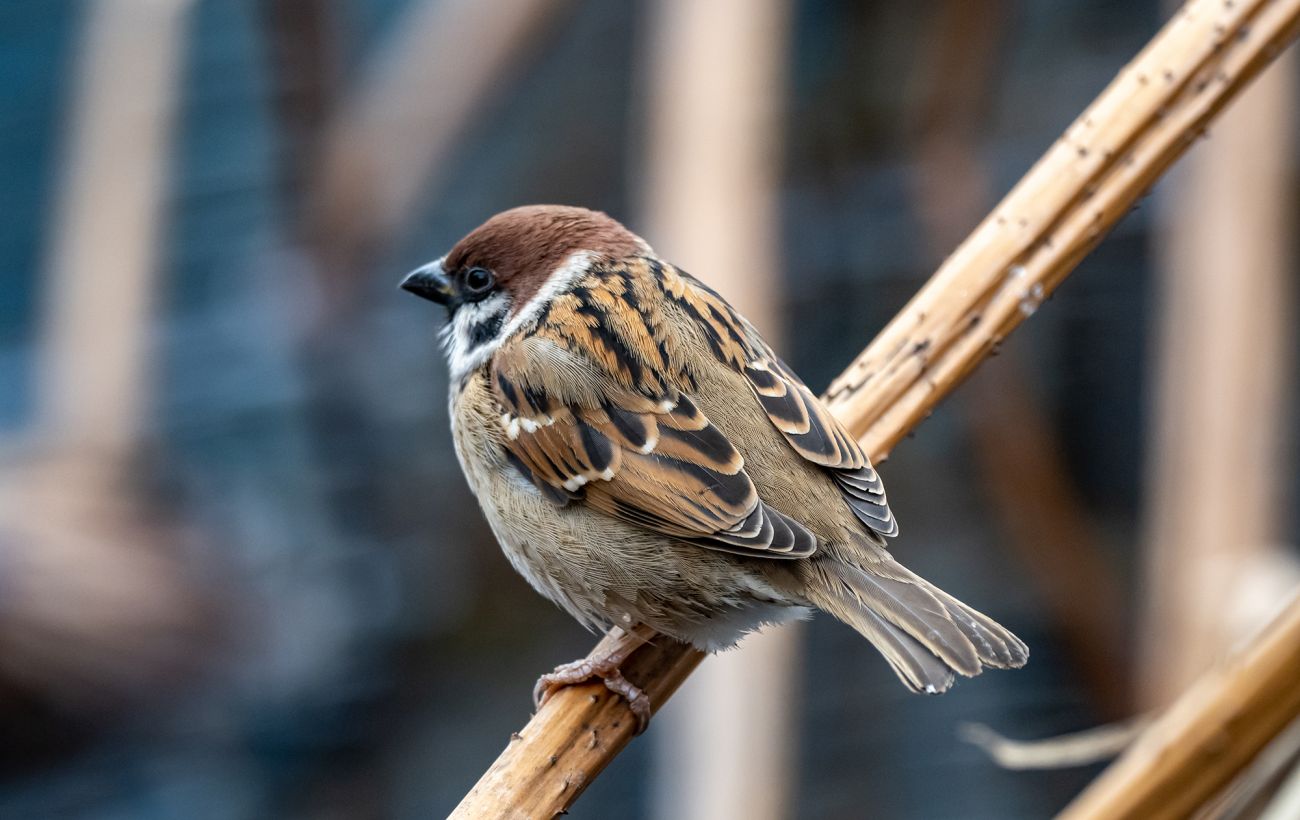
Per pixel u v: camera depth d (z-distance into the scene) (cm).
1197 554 834
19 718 1038
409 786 1158
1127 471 1224
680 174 884
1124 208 624
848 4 1287
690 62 901
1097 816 571
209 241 1245
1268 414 855
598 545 705
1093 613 1119
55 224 1184
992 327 646
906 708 1139
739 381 703
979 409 1111
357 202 1219
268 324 1240
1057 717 1135
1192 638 809
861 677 1142
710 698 719
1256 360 864
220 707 1104
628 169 1366
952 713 1135
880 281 1249
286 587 1170
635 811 1130
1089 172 627
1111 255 1244
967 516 1204
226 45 1266
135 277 1080
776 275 895
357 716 1165
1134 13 1323
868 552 664
